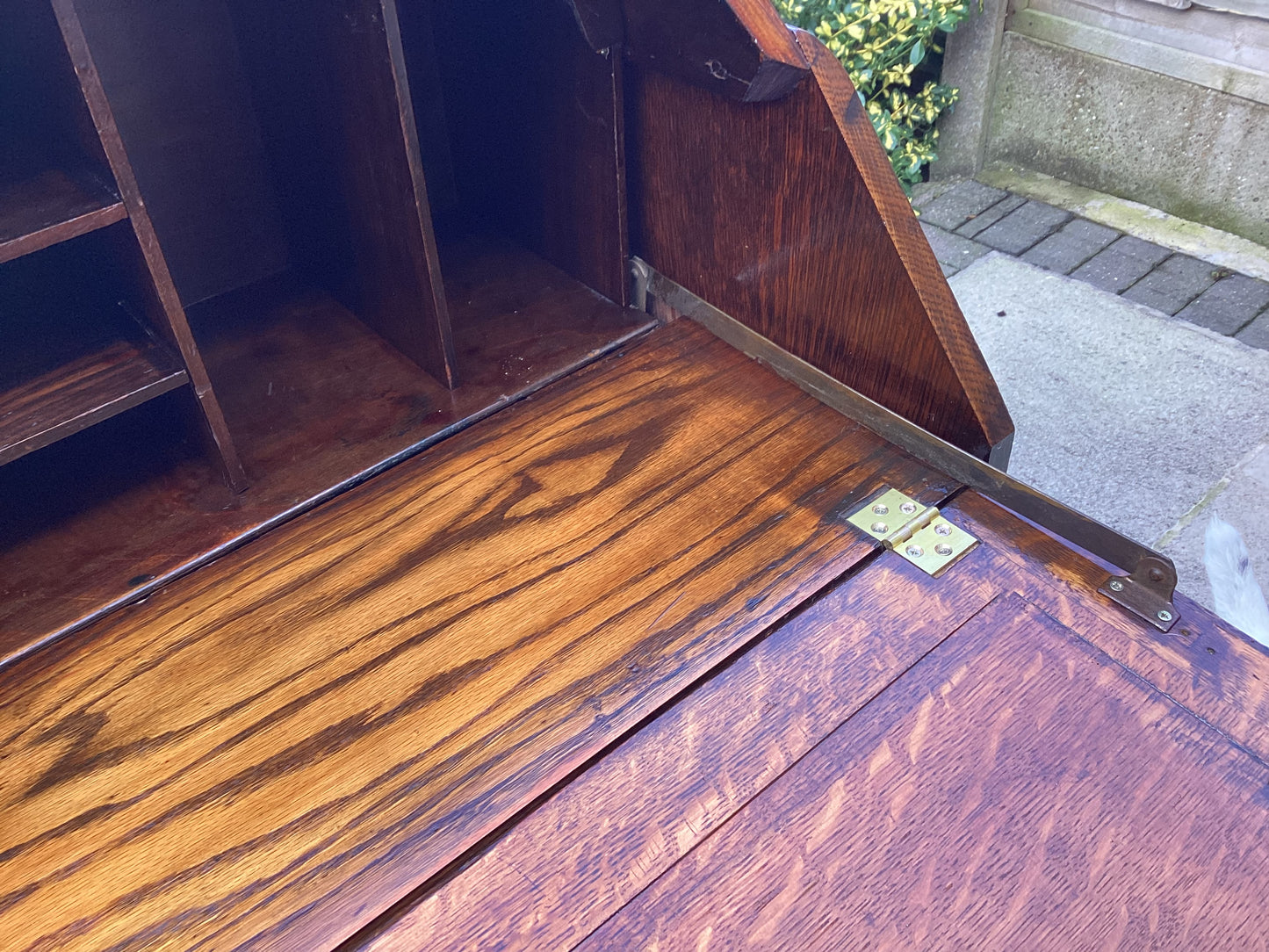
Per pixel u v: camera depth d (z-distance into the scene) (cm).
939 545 112
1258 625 144
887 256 113
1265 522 194
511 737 97
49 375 115
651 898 85
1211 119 264
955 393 115
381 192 129
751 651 103
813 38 108
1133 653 100
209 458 128
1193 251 269
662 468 126
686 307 151
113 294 126
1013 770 92
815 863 86
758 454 127
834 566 111
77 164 108
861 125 111
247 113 154
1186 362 232
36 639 109
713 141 128
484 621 108
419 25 163
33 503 126
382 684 103
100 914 86
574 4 121
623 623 107
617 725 97
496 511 122
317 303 161
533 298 159
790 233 125
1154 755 92
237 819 92
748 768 93
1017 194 301
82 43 91
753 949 81
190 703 102
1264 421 215
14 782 96
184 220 156
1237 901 82
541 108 147
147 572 116
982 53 297
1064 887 84
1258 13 244
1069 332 244
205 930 84
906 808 89
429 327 137
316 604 112
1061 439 214
